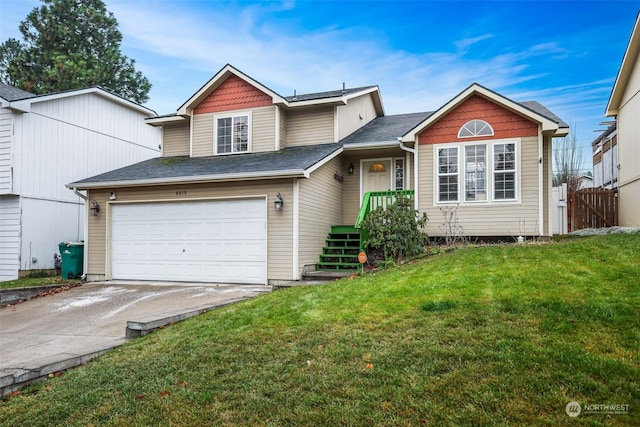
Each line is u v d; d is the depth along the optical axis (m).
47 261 14.29
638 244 7.90
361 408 3.35
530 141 11.25
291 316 5.91
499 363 3.76
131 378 4.41
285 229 10.66
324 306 6.20
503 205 11.38
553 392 3.28
